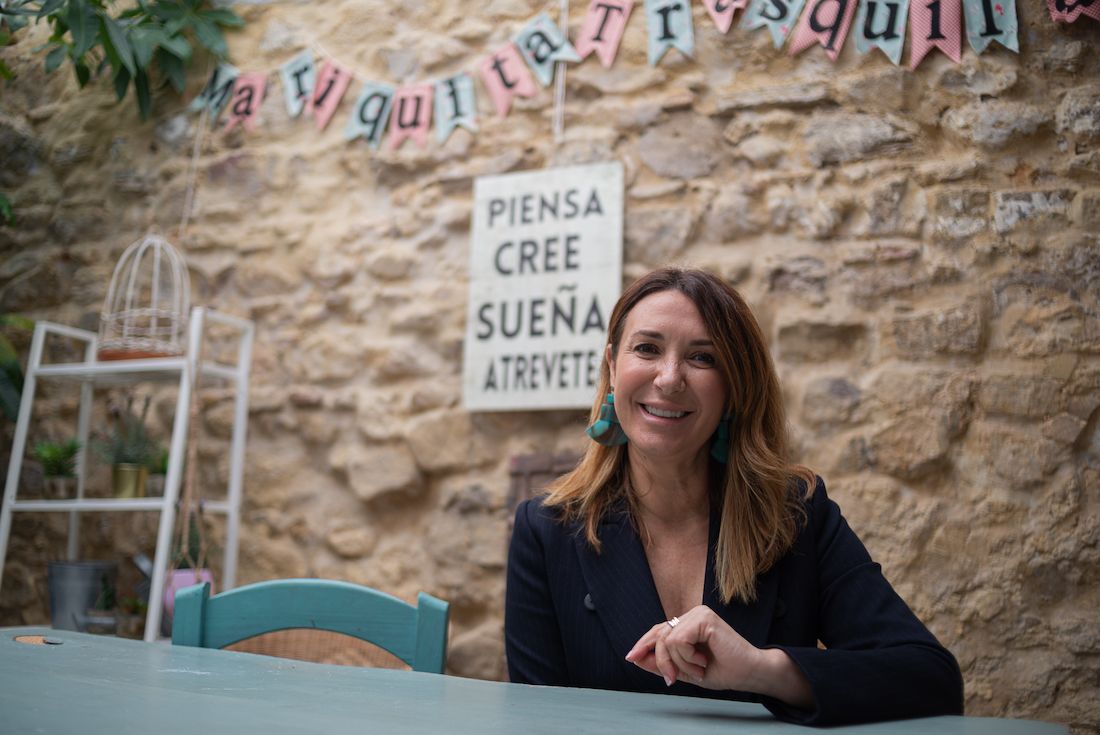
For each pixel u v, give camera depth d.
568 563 1.43
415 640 1.42
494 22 3.33
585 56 3.18
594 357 2.98
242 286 3.50
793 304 2.82
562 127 3.18
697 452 1.45
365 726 0.81
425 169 3.34
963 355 2.64
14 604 3.55
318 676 1.18
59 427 3.60
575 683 1.38
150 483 3.27
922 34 2.80
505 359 3.08
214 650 1.41
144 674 1.09
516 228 3.15
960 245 2.69
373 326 3.32
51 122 3.91
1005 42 2.72
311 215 3.47
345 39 3.54
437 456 3.14
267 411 3.38
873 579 1.33
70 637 1.52
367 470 3.21
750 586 1.33
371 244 3.37
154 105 3.75
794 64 2.95
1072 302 2.58
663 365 1.37
